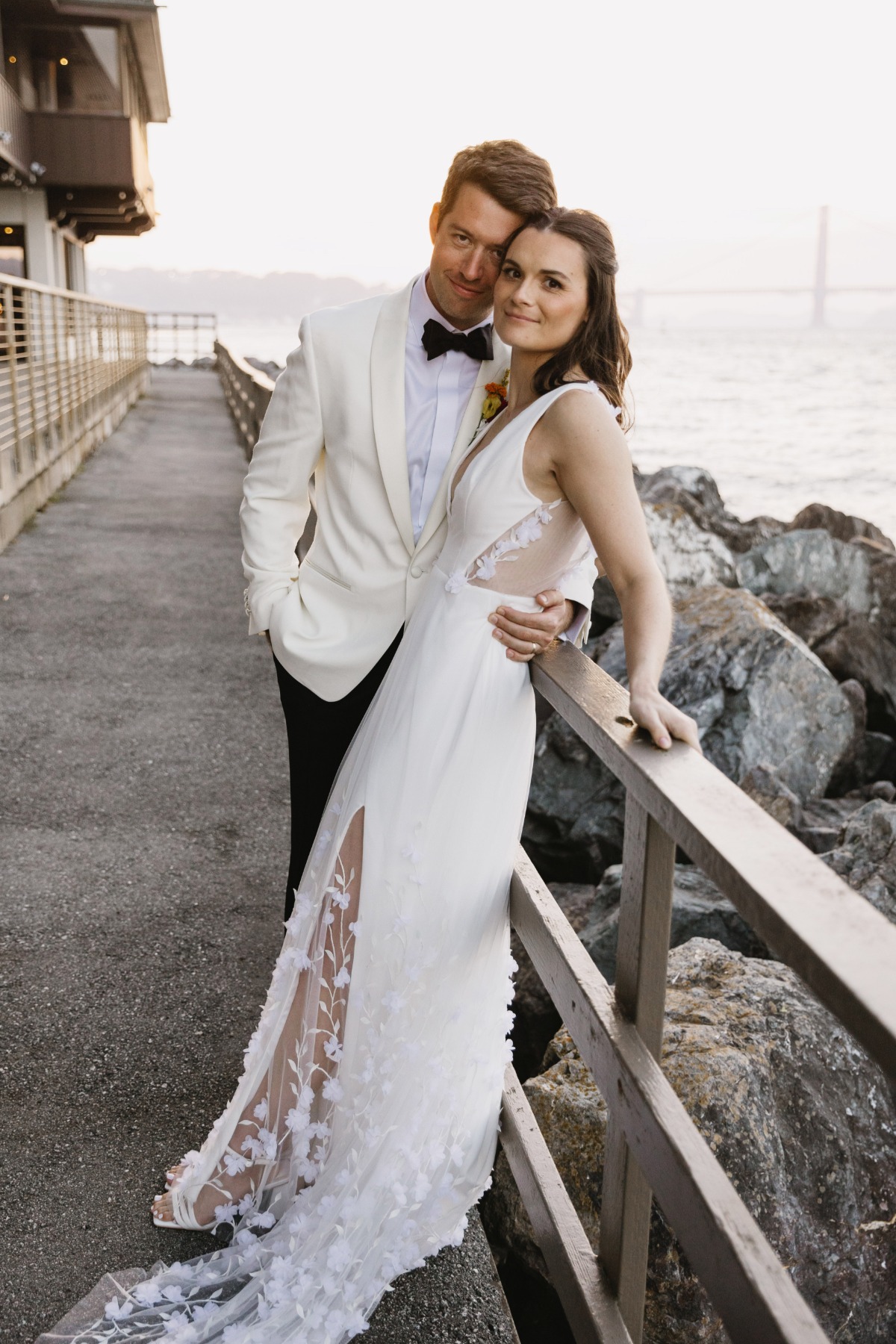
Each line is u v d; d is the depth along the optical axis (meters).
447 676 1.92
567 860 4.32
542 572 1.93
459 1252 2.08
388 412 2.14
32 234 20.73
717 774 1.40
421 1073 1.94
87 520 9.34
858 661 6.63
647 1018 1.53
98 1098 2.44
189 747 4.55
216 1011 2.78
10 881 3.39
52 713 4.86
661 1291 1.98
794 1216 2.09
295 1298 1.84
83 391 12.96
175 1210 2.08
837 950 0.96
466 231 1.99
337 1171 1.94
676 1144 1.32
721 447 38.84
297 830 2.40
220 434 16.73
